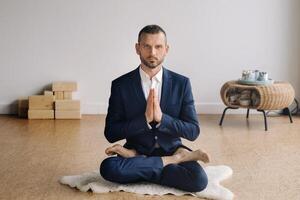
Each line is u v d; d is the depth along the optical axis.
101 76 5.13
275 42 5.15
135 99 2.79
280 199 2.64
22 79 5.10
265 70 5.19
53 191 2.74
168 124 2.72
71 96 5.02
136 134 2.79
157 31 2.67
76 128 4.43
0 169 3.14
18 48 5.05
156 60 2.70
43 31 5.03
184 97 2.82
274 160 3.40
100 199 2.61
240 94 4.52
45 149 3.66
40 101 4.88
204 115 5.12
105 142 3.90
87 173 3.01
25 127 4.46
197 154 2.73
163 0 5.03
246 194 2.72
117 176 2.70
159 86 2.80
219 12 5.08
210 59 5.15
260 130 4.39
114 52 5.10
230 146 3.79
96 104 5.16
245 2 5.08
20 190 2.75
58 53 5.08
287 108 4.73
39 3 4.98
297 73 5.20
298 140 4.01
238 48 5.15
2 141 3.90
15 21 5.00
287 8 5.10
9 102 5.14
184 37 5.10
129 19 5.05
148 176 2.74
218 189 2.72
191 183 2.66
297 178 3.00
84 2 5.01
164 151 2.83
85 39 5.07
